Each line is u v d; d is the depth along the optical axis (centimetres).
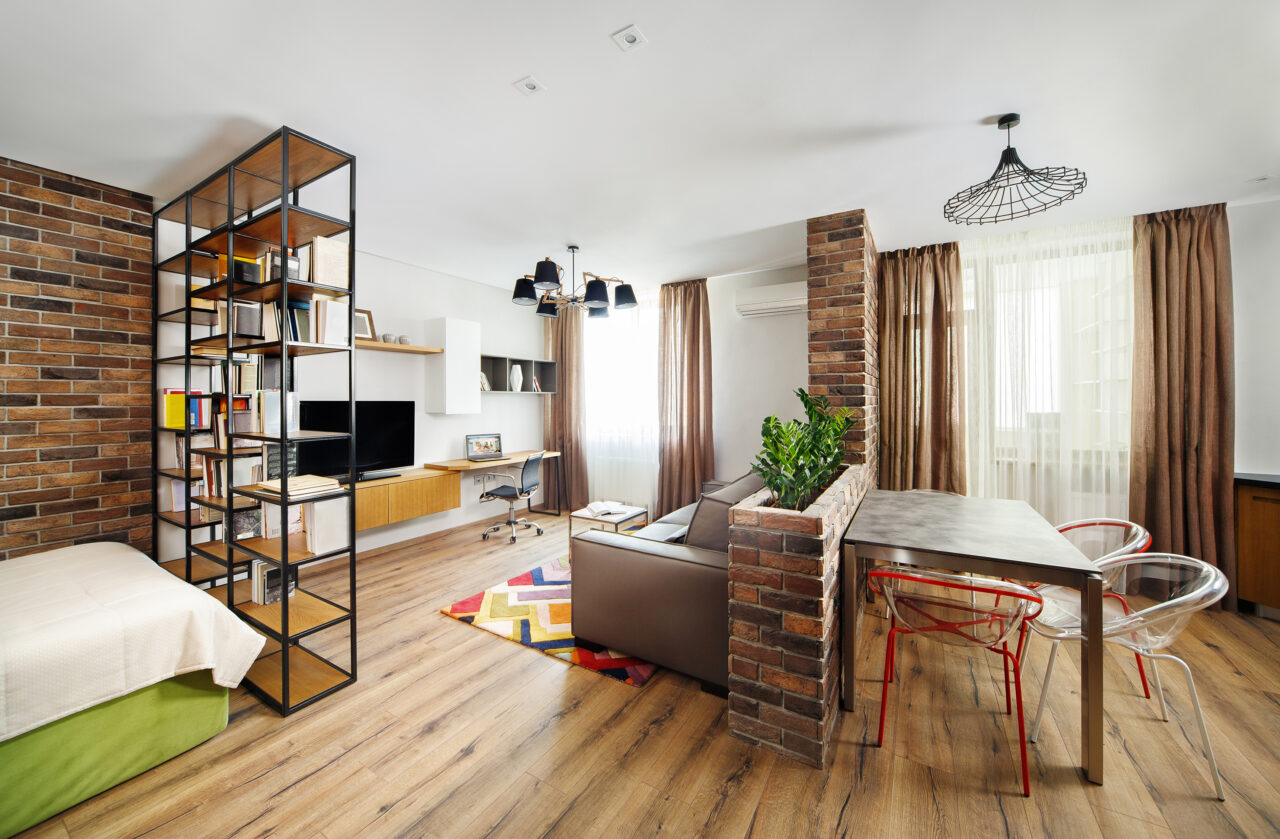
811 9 153
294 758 178
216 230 226
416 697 215
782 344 475
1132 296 332
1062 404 352
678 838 145
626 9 152
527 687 223
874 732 192
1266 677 226
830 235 325
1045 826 148
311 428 372
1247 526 295
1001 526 215
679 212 324
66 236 259
